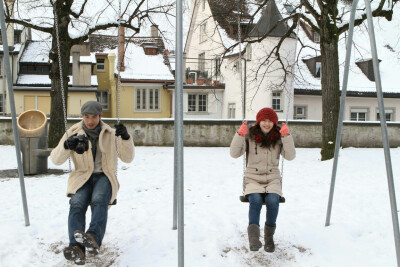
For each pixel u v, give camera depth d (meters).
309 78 28.52
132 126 16.58
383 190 7.55
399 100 29.58
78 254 3.61
